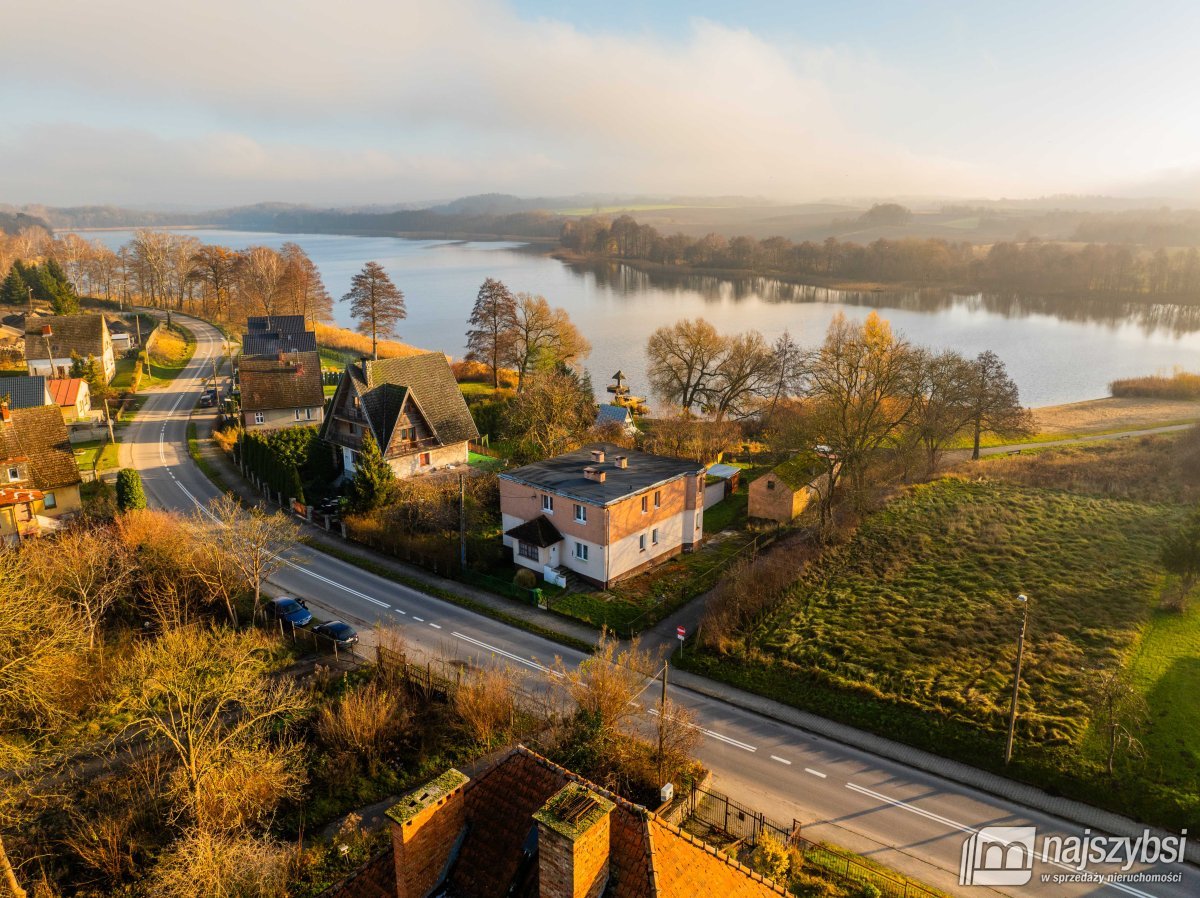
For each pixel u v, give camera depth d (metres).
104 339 107.31
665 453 79.81
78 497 62.38
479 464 75.25
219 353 127.62
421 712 37.41
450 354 138.88
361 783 32.94
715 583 52.44
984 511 63.44
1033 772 33.31
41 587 39.31
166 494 67.00
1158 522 59.69
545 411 79.75
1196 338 150.50
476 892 17.23
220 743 29.92
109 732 35.91
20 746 33.34
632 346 138.50
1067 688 38.59
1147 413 102.75
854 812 31.59
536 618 47.47
